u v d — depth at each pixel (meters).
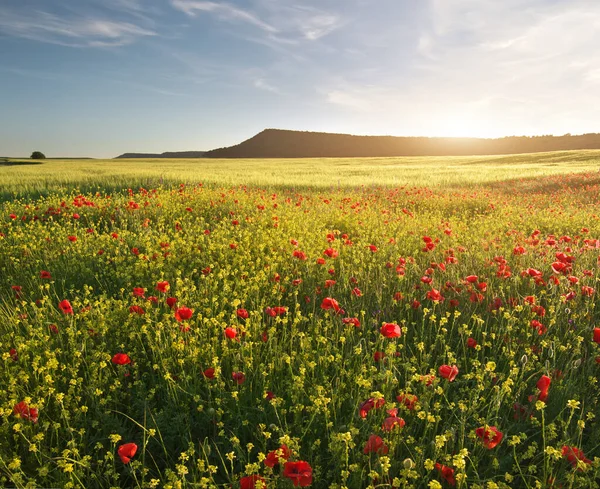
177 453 2.67
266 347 3.53
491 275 5.15
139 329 3.82
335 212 10.68
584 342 3.73
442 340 3.55
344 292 4.84
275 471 2.38
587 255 5.70
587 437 2.73
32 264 6.30
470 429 2.66
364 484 2.30
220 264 6.09
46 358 3.29
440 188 20.38
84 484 2.39
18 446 2.55
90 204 10.96
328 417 2.65
